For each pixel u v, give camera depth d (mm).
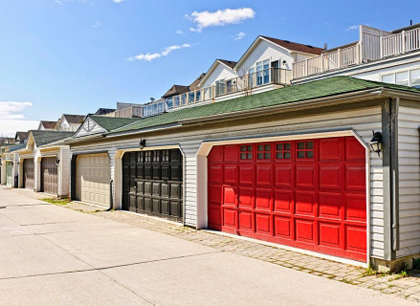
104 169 16625
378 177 6270
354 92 6203
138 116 35656
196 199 10570
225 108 10656
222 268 6758
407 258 6309
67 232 10484
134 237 9703
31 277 6234
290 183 8188
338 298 5164
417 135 6547
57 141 23812
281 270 6566
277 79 24734
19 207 17016
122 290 5602
